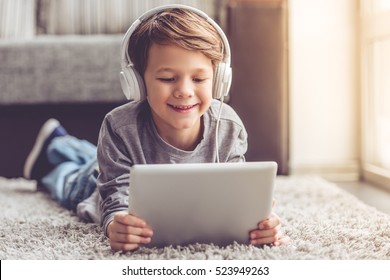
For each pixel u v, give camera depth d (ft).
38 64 6.43
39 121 6.68
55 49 6.44
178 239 3.10
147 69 3.27
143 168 2.80
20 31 7.03
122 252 3.07
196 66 3.17
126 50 3.29
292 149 7.13
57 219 4.21
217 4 7.01
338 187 5.81
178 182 2.85
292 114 7.11
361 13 6.98
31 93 6.45
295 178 6.34
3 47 6.41
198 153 3.59
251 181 2.93
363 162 6.98
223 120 3.66
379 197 5.55
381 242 3.38
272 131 6.61
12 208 4.71
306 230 3.66
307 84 7.11
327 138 7.15
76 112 6.70
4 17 7.02
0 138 6.69
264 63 6.59
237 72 6.57
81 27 7.14
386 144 6.51
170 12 3.33
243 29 6.56
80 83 6.47
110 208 3.40
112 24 7.13
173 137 3.53
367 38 6.81
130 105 3.64
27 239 3.53
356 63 7.13
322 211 4.39
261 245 3.16
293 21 7.08
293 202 4.84
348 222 3.94
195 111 3.28
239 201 2.97
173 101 3.20
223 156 3.64
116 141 3.53
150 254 2.99
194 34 3.16
